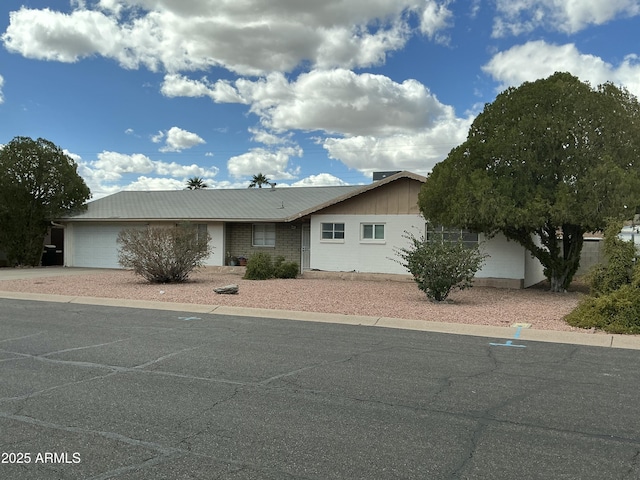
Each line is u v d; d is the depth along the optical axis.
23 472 3.96
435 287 13.76
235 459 4.20
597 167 14.35
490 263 19.22
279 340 9.03
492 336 9.60
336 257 22.02
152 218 26.39
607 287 11.13
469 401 5.71
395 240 21.12
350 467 4.07
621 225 11.76
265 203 27.58
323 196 28.48
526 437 4.70
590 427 4.96
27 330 9.91
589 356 7.95
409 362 7.47
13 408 5.39
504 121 16.31
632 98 15.77
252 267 20.86
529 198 15.27
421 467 4.08
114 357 7.69
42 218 28.75
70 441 4.55
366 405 5.55
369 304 13.27
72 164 29.92
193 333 9.66
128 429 4.83
